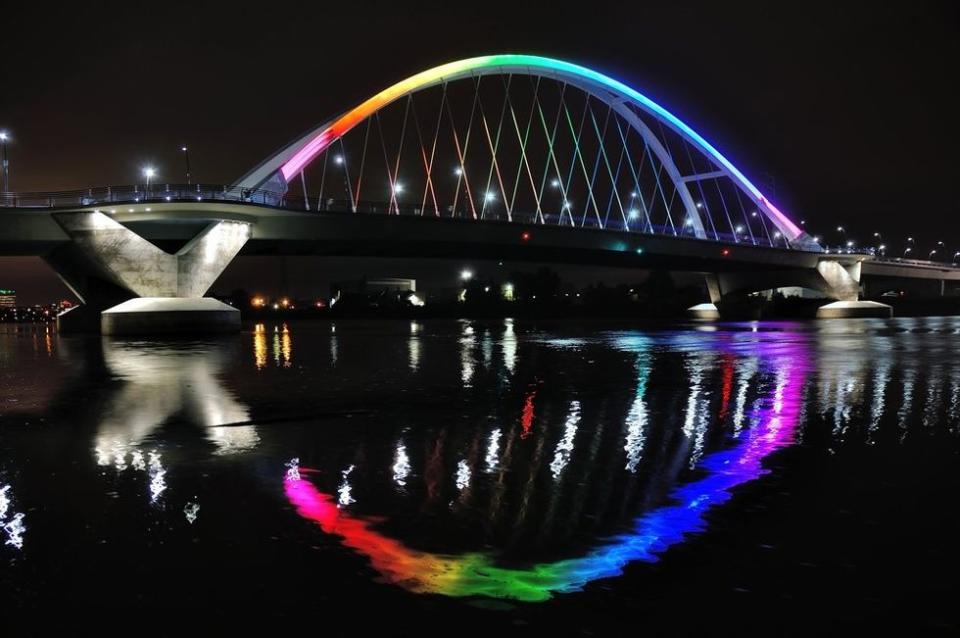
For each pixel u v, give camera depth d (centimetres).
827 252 10756
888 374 2120
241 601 496
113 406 1475
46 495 760
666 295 16338
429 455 959
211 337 4894
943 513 680
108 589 516
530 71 8312
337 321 10869
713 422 1232
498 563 561
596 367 2434
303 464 904
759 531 630
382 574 540
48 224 4962
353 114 6850
